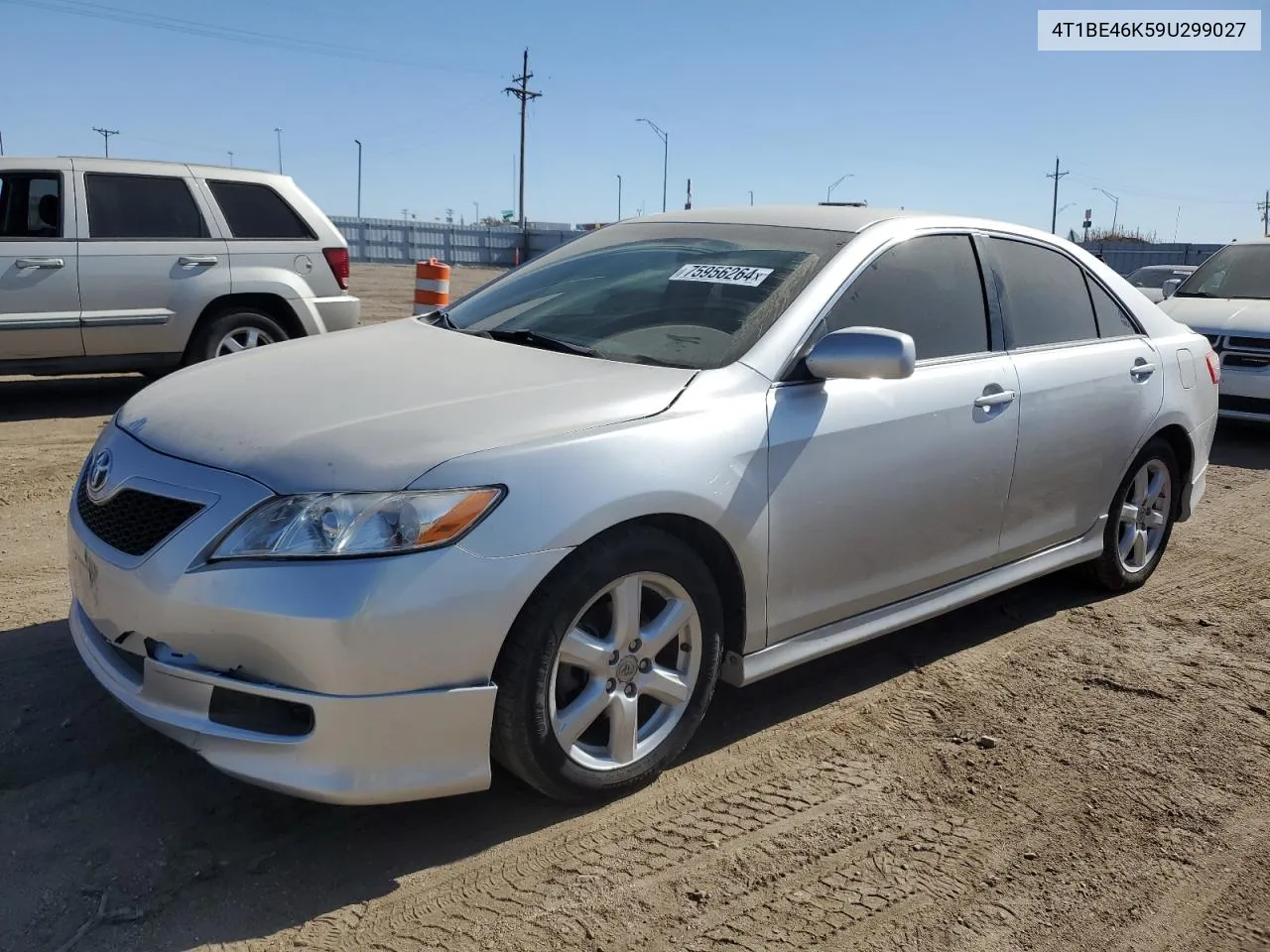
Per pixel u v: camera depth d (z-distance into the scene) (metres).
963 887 2.88
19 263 7.69
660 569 3.02
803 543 3.40
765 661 3.43
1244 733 3.82
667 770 3.38
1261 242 10.41
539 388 3.11
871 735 3.69
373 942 2.53
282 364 3.47
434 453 2.70
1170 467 5.16
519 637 2.76
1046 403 4.25
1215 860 3.07
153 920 2.55
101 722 3.42
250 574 2.56
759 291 3.63
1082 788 3.41
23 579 4.66
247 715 2.68
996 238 4.36
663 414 3.08
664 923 2.66
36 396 8.93
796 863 2.94
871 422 3.54
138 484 2.85
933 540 3.87
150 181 8.27
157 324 8.23
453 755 2.71
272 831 2.93
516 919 2.64
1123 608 5.01
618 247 4.28
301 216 8.96
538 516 2.72
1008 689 4.10
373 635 2.53
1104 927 2.75
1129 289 5.05
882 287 3.80
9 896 2.59
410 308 16.98
